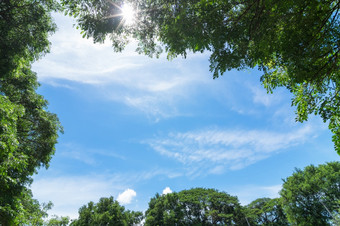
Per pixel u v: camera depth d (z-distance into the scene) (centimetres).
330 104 620
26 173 1202
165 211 4719
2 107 671
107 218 3994
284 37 495
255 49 548
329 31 498
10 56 970
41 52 1144
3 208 774
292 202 3925
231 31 561
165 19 617
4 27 941
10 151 703
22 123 1331
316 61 553
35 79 1456
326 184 3653
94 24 662
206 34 545
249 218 5016
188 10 533
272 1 447
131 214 4900
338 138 643
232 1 537
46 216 1628
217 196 5462
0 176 770
